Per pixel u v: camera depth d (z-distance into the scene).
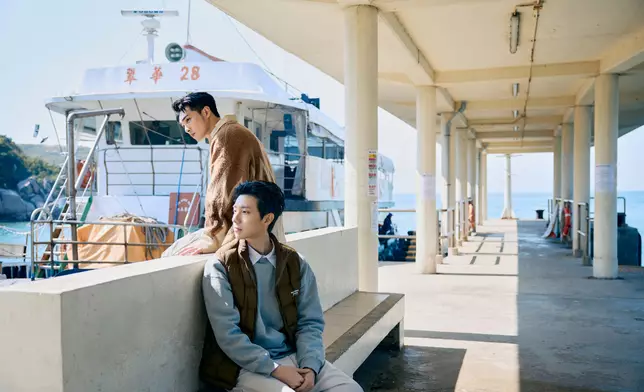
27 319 1.88
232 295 2.57
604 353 5.09
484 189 28.67
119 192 9.44
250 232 2.60
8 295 1.90
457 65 9.65
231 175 3.02
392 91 11.71
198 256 2.86
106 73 9.60
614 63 8.61
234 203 2.65
